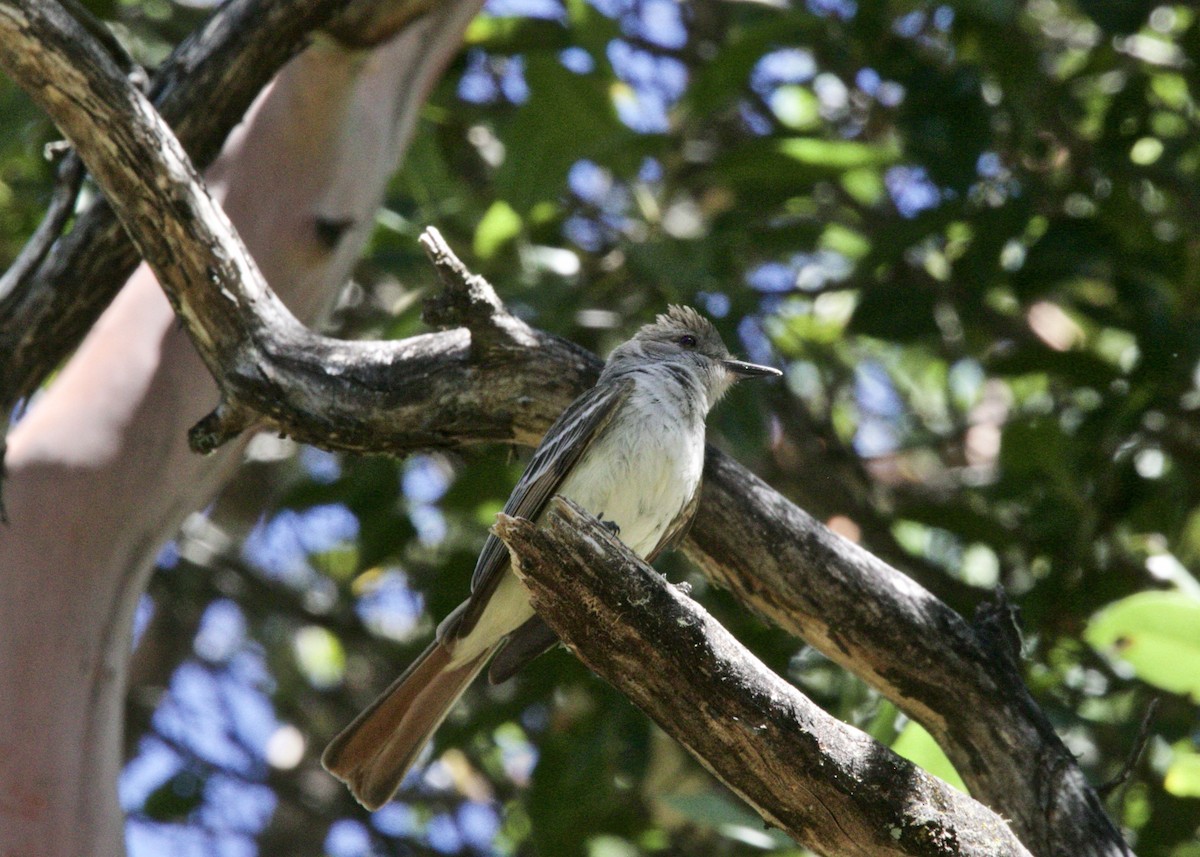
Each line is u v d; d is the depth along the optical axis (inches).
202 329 298.5
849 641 287.4
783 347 556.4
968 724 282.5
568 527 227.9
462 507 429.4
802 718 233.5
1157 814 418.3
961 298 474.0
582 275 478.3
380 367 295.4
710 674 231.5
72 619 346.3
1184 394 481.4
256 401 297.4
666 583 231.5
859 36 461.7
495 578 303.9
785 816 239.3
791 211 512.7
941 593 466.0
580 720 447.8
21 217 540.4
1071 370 467.8
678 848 482.9
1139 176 485.1
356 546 542.0
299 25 335.9
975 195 479.2
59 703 341.1
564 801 426.0
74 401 357.7
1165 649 336.2
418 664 315.3
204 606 598.2
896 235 454.6
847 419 608.1
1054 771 276.5
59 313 339.3
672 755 478.3
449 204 483.5
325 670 653.9
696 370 388.5
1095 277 500.4
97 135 282.8
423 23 397.4
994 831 235.3
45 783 335.3
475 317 287.1
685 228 517.0
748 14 515.8
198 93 333.1
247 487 633.0
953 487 532.4
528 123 443.2
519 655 320.8
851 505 495.5
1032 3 596.7
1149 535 465.7
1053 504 454.9
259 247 371.9
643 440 319.6
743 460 479.5
